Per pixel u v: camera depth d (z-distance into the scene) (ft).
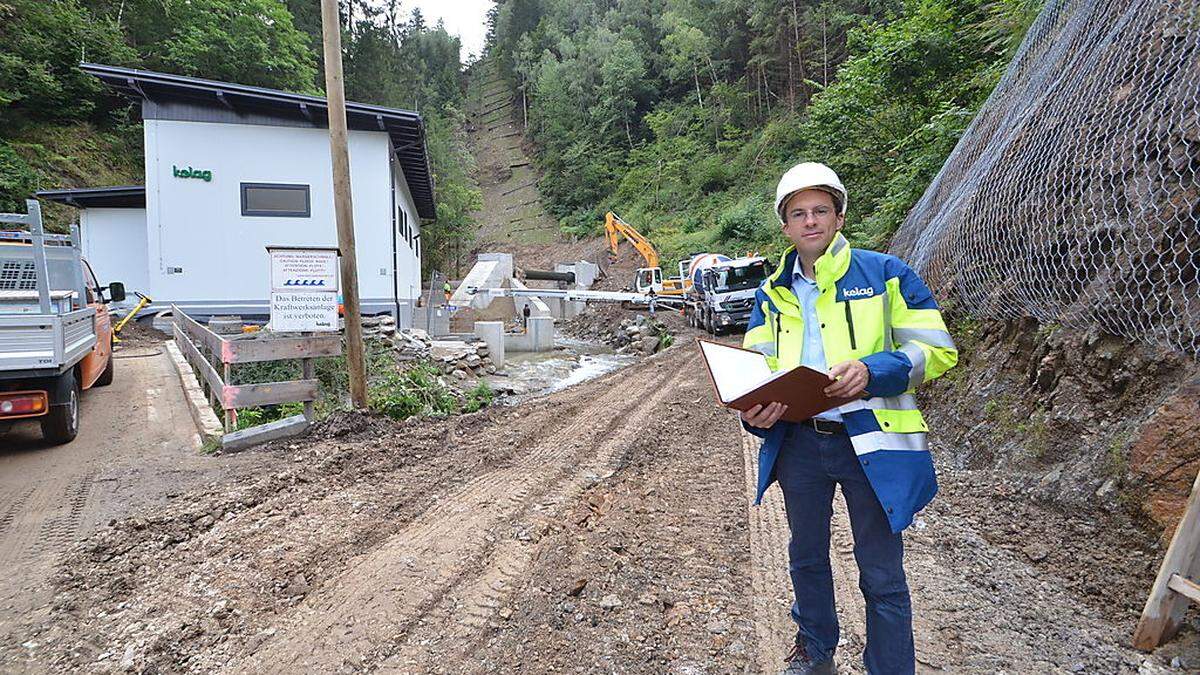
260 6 84.84
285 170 45.34
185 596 10.39
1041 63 19.53
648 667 8.36
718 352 7.05
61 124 75.20
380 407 23.86
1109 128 13.55
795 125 126.62
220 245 44.50
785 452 7.14
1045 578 10.36
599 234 161.27
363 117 44.98
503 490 15.80
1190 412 10.15
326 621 9.59
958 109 32.96
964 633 8.89
